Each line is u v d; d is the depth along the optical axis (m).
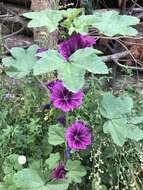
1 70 0.47
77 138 0.38
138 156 0.41
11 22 0.62
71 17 0.36
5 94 0.47
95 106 0.42
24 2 0.63
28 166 0.41
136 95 0.46
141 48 0.61
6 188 0.38
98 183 0.39
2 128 0.43
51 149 0.42
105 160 0.41
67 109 0.37
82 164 0.42
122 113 0.38
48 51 0.35
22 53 0.40
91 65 0.34
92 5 0.63
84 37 0.37
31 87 0.45
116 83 0.57
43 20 0.36
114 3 0.65
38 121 0.44
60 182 0.38
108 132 0.38
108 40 0.62
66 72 0.33
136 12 0.63
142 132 0.38
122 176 0.40
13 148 0.42
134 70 0.60
